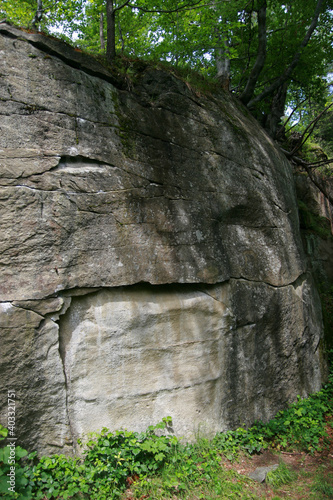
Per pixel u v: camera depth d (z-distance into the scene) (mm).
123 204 4312
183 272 4609
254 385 5270
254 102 7902
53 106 4051
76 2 8117
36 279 3701
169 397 4465
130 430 4172
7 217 3621
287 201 6859
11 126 3768
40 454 3654
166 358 4496
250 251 5582
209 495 3732
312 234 9648
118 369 4172
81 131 4199
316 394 6156
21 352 3592
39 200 3791
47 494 3377
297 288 6477
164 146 4902
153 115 4945
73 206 3977
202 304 4809
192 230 4852
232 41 8734
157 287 4531
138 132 4691
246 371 5195
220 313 4965
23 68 3941
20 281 3627
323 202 10836
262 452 4812
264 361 5465
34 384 3650
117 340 4176
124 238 4246
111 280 4102
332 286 9453
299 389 5984
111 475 3629
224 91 6672
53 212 3854
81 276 3939
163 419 4285
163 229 4578
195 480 3916
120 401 4148
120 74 4887
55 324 3805
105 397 4062
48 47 4156
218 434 4750
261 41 7152
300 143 8891
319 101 9609
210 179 5297
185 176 5004
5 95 3781
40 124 3934
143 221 4434
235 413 4992
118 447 3920
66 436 3801
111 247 4145
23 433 3586
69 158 4102
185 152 5113
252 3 7031
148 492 3648
